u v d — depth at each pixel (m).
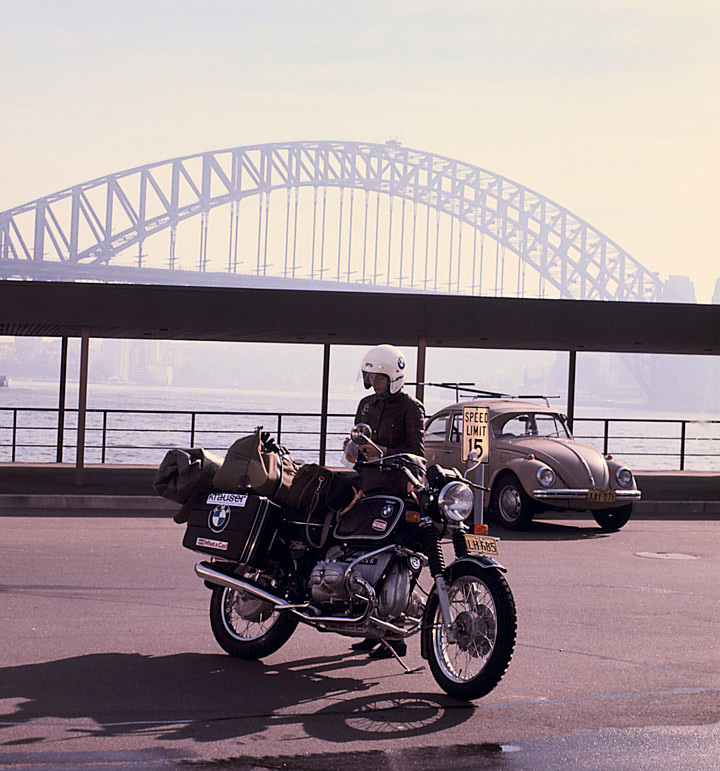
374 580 5.86
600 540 12.59
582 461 13.62
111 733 4.87
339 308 16.61
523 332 17.05
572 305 17.17
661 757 4.69
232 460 6.43
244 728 5.01
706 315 17.47
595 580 9.47
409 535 5.88
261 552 6.25
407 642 6.93
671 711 5.41
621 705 5.51
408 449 6.42
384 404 6.50
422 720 5.20
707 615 7.94
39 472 18.58
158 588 8.42
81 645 6.52
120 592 8.20
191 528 6.57
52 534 11.37
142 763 4.49
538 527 14.04
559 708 5.44
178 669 6.06
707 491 18.25
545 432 14.69
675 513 16.05
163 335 20.17
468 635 5.62
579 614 7.86
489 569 5.57
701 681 6.02
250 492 6.42
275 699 5.51
